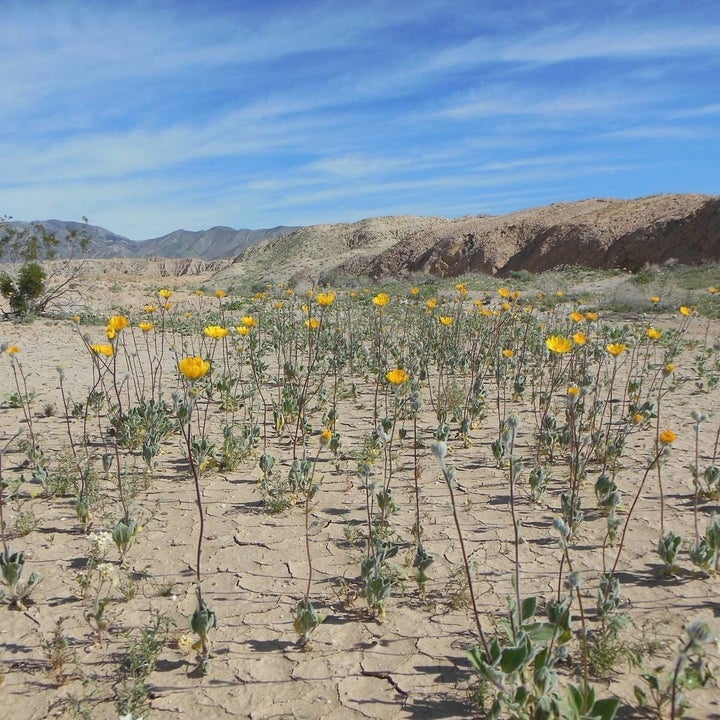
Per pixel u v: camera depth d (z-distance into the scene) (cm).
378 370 847
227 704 261
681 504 448
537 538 401
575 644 287
